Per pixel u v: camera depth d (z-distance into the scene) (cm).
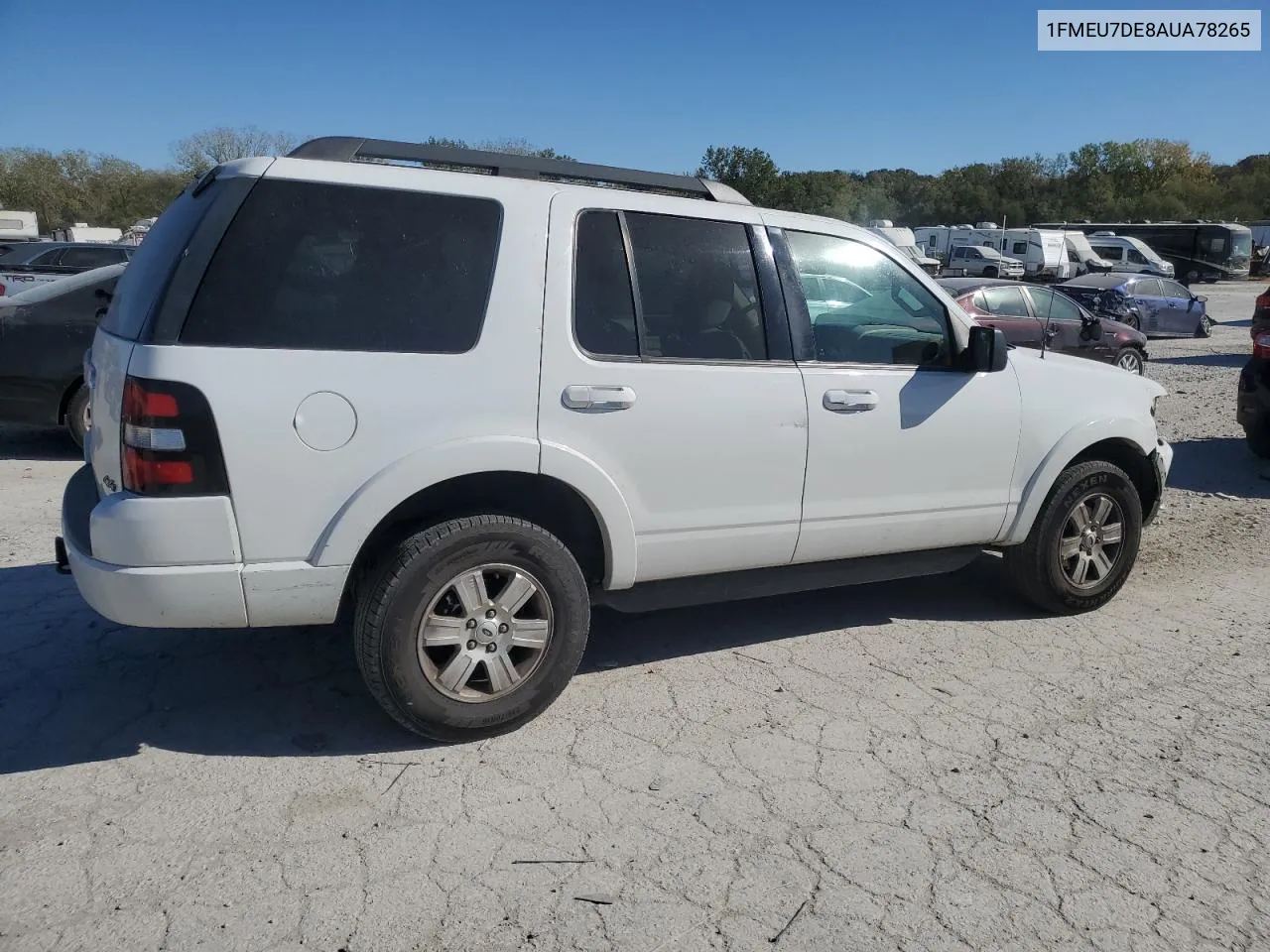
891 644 469
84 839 299
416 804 322
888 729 382
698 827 314
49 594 495
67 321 782
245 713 381
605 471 367
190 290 312
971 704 406
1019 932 270
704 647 459
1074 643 477
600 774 344
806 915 274
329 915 269
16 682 401
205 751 353
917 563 464
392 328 334
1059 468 479
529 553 355
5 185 5916
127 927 261
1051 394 477
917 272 448
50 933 258
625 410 367
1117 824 322
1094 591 509
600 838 307
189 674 413
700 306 391
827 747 367
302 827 308
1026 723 391
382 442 330
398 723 355
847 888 287
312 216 329
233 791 327
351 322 329
